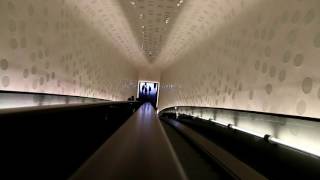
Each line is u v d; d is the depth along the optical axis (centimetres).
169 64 2052
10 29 498
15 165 145
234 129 536
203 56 1044
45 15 647
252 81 530
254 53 530
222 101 752
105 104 451
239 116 545
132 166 285
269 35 463
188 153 558
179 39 1187
